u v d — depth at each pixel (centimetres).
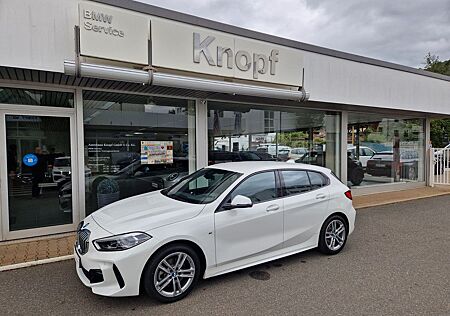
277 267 455
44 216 606
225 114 832
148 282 343
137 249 336
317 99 850
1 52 484
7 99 570
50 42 516
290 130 969
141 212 390
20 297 367
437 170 1334
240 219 407
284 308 343
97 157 658
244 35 725
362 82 946
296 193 476
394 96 1034
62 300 360
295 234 462
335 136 1070
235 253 404
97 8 528
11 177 578
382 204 951
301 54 785
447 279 418
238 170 459
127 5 584
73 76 541
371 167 1169
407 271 444
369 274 433
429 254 514
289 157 966
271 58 734
